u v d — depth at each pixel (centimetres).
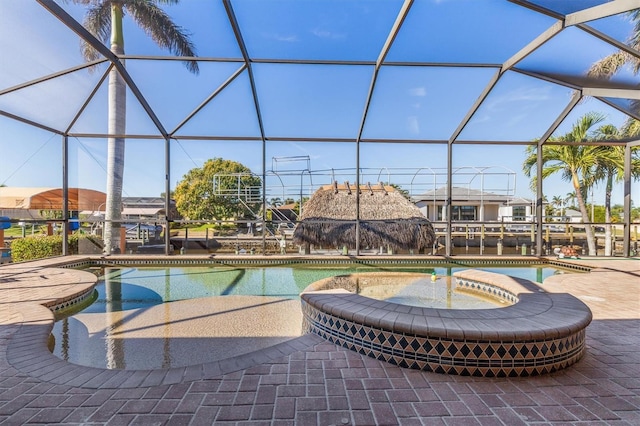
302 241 975
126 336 412
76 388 213
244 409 191
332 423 179
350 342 279
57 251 955
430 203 2055
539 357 236
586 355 271
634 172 1231
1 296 462
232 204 2350
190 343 392
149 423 178
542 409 194
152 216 1992
